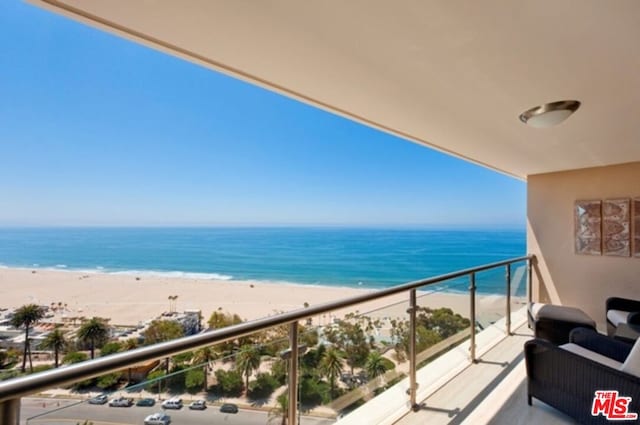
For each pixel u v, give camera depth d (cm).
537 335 339
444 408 241
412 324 242
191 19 139
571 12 131
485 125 278
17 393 85
